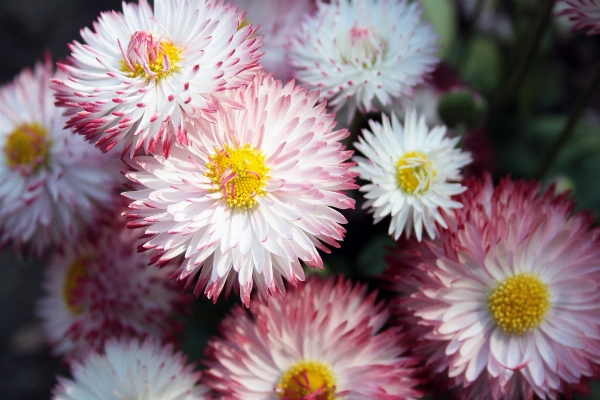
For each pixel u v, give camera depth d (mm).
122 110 216
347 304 239
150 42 216
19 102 274
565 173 314
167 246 213
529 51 293
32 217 265
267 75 228
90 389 246
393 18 252
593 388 285
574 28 242
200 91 215
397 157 235
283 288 217
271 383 237
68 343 284
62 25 394
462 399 233
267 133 221
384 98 242
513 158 319
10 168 267
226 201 218
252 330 239
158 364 244
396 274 241
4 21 393
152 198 214
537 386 230
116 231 266
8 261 359
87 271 275
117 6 396
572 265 234
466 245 231
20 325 348
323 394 232
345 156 219
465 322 233
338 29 250
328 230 217
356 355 235
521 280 234
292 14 274
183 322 282
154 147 213
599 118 358
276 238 216
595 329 230
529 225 235
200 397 240
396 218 235
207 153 221
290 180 217
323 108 224
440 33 319
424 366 234
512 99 320
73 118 218
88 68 224
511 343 234
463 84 293
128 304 260
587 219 239
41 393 335
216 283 214
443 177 234
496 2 358
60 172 261
